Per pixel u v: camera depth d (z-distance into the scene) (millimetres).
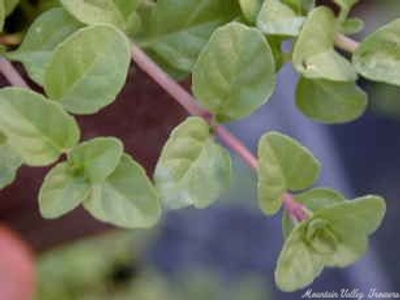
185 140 225
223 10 241
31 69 232
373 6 322
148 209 219
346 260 229
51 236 295
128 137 274
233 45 223
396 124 693
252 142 584
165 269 693
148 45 241
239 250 703
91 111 219
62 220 293
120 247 643
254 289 677
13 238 268
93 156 220
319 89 247
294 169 228
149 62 233
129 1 231
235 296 676
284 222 233
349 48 240
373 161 690
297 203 231
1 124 212
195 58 241
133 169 220
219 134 231
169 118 274
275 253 699
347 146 694
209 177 226
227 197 652
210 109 227
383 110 656
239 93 226
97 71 218
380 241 664
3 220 282
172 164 224
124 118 270
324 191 232
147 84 266
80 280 622
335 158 583
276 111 547
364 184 685
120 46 217
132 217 218
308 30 232
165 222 699
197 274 680
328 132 601
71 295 620
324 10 235
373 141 693
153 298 660
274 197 229
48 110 214
